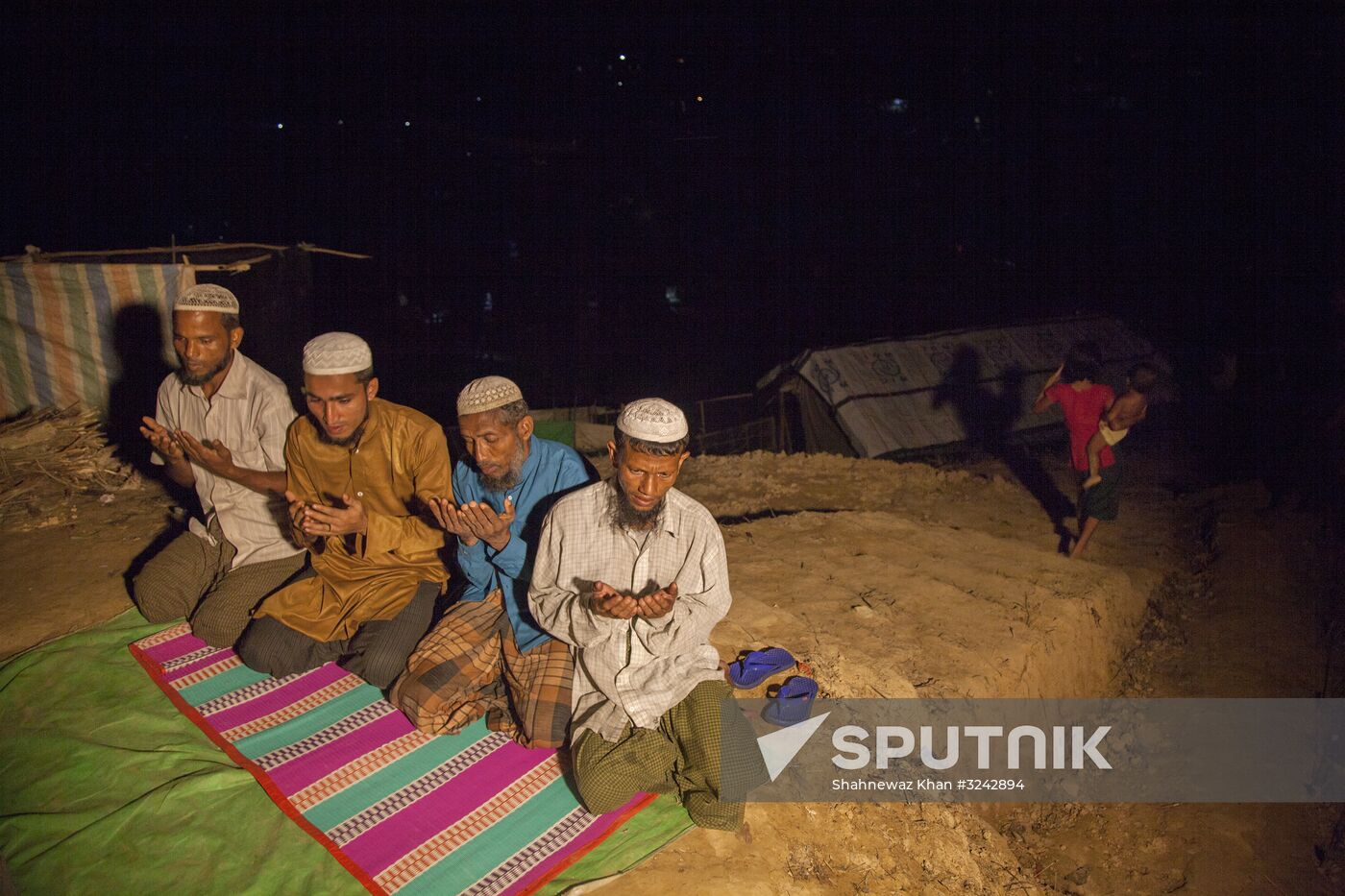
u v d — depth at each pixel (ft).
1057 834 16.75
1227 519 29.76
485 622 12.25
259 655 12.76
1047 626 19.03
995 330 54.34
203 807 10.58
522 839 10.36
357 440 12.33
